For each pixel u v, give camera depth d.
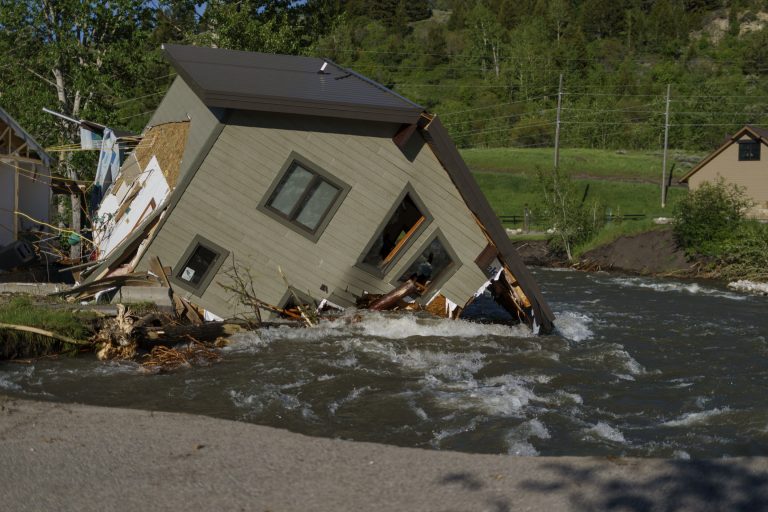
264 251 16.11
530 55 121.00
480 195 16.47
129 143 25.00
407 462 7.88
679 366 14.58
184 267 15.85
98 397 10.93
